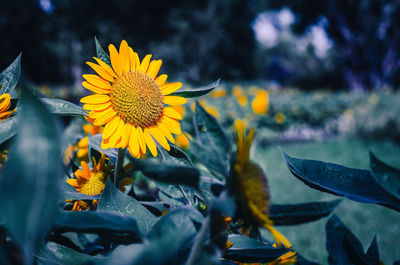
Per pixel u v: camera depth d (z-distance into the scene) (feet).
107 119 1.63
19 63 1.52
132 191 1.93
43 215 0.80
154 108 1.70
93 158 1.73
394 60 43.78
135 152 1.63
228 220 1.35
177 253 1.10
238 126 1.12
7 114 1.35
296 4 44.91
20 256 1.11
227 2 52.13
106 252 1.39
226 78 56.85
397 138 17.69
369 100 21.25
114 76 1.70
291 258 1.37
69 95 18.21
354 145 17.25
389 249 6.95
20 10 37.29
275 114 17.13
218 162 1.12
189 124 5.24
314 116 19.10
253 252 1.32
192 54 49.06
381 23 42.47
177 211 1.17
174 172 1.06
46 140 0.84
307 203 1.13
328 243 1.71
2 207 0.79
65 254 1.21
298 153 15.29
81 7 40.22
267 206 1.12
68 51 39.50
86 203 1.64
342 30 44.86
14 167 0.81
